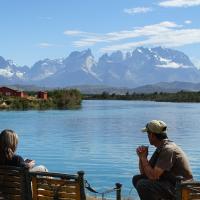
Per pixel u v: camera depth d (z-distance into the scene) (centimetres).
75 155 3681
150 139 885
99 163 3203
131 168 2962
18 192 891
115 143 4762
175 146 865
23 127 7256
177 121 9125
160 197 861
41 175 857
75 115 11069
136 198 1817
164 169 847
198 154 3862
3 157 912
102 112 12681
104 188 2236
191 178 861
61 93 16200
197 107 17575
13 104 14525
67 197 839
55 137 5531
